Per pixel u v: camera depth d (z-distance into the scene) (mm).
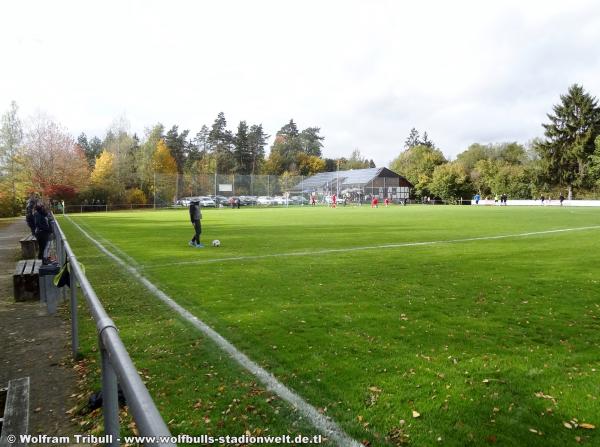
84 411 3500
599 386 3807
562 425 3172
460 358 4469
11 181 50531
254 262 10844
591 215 32188
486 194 76375
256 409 3445
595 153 61062
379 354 4586
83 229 22094
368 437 3037
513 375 4043
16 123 51719
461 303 6695
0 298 7555
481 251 12719
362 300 6902
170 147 94125
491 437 3012
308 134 121312
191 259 11391
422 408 3428
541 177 66688
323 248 13594
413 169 84625
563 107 65188
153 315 6148
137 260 11289
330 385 3854
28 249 12359
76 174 53938
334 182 78438
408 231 19547
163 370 4223
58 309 6738
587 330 5383
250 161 106562
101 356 2201
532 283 8164
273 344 4914
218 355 4602
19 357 4742
